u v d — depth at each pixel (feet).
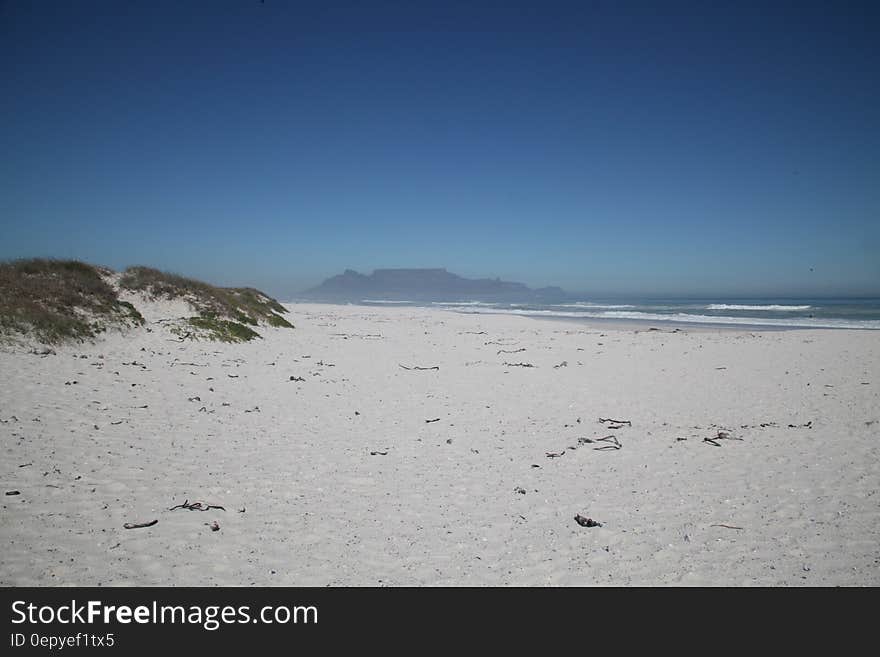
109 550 14.89
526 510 19.07
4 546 14.43
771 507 19.69
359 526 17.44
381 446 25.84
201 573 14.33
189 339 53.06
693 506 19.70
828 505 19.90
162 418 27.81
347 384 41.24
